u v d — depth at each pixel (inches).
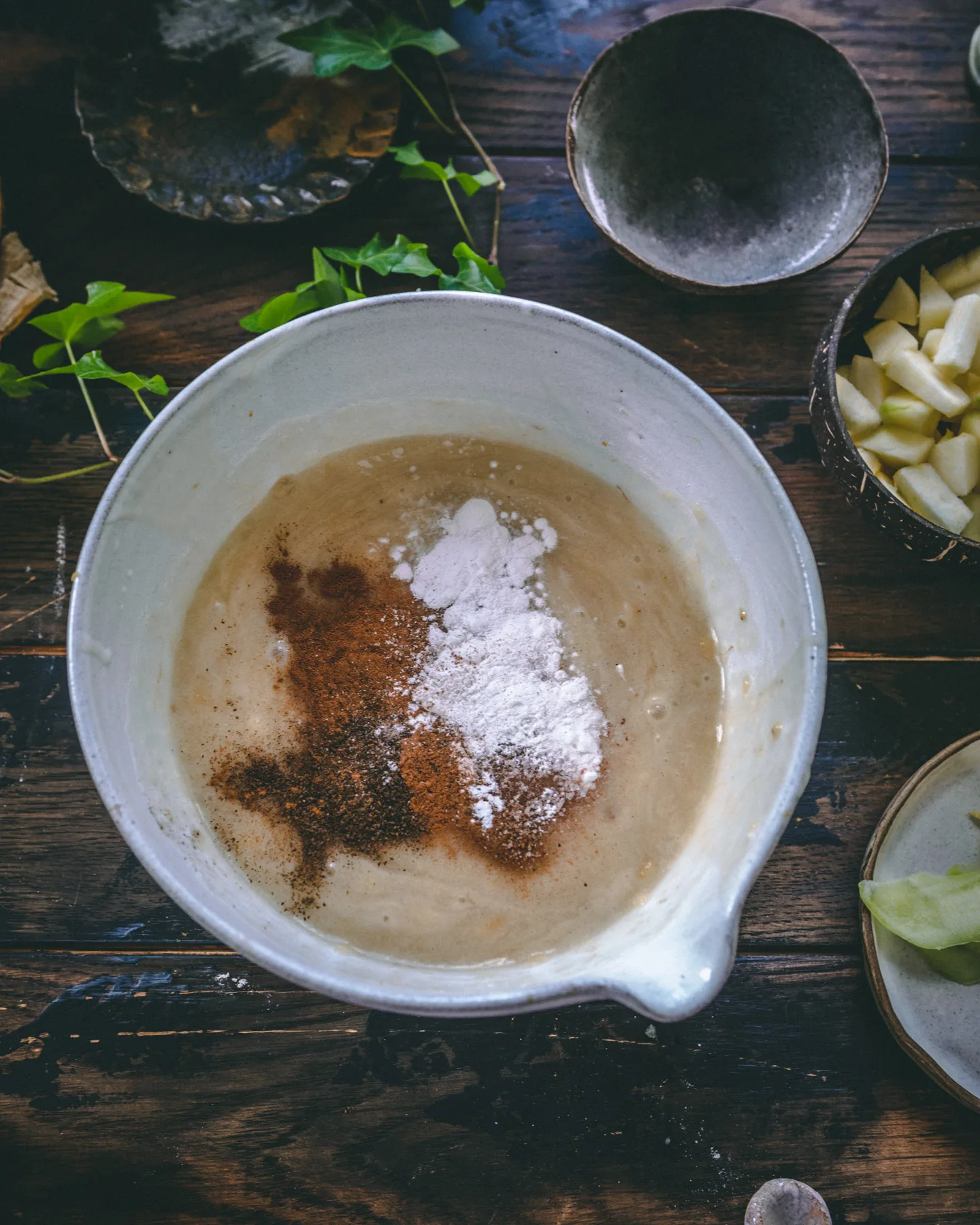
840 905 19.3
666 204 20.4
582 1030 19.1
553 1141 18.8
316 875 18.0
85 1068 18.8
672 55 19.7
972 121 20.9
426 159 20.8
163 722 18.2
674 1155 18.8
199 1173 18.7
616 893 17.9
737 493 17.3
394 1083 18.9
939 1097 18.9
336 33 19.2
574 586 19.1
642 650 18.8
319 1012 19.0
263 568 19.0
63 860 19.2
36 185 20.4
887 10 21.0
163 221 20.4
